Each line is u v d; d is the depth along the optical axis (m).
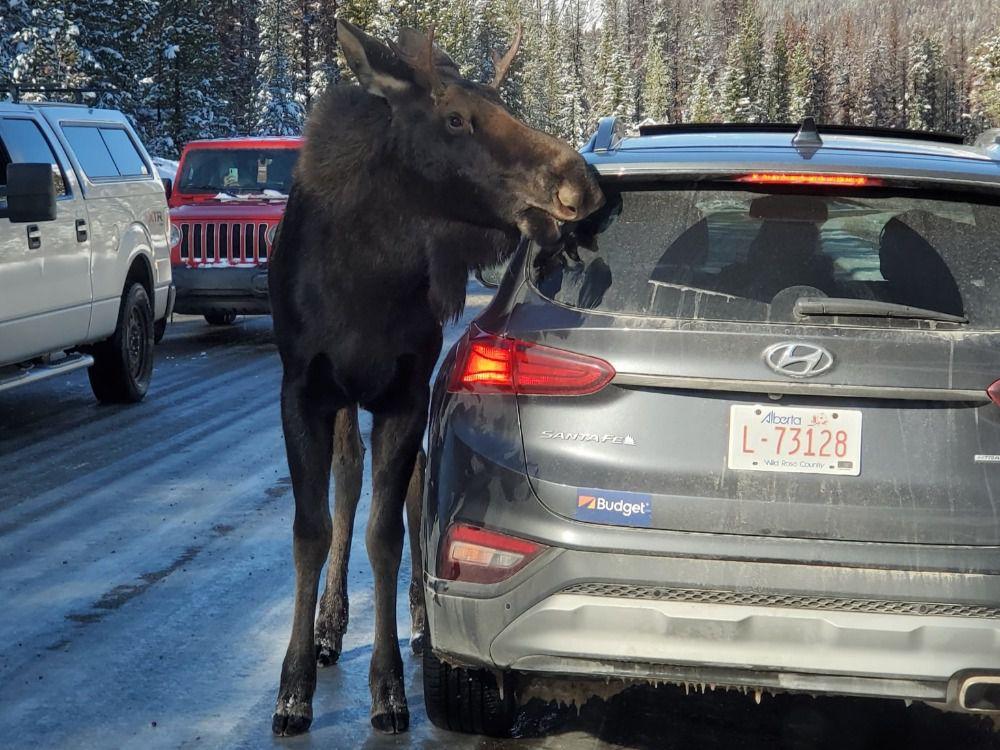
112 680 4.38
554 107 155.62
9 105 8.85
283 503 6.97
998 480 3.25
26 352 8.40
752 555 3.23
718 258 3.53
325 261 3.91
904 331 3.30
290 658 4.02
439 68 3.79
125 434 8.95
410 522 4.74
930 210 3.53
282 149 15.60
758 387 3.28
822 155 3.65
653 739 3.96
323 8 83.62
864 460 3.26
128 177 10.30
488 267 3.91
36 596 5.32
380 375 4.05
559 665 3.39
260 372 12.04
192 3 63.88
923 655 3.20
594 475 3.35
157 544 6.13
